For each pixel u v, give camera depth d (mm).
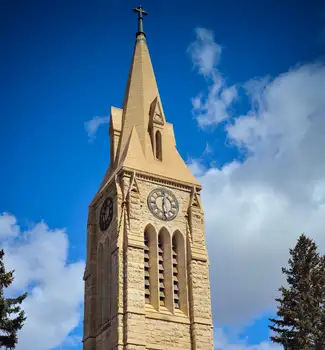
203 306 77188
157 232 80000
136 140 86938
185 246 80875
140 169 82562
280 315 69062
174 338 73938
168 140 90125
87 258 85875
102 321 78000
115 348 71000
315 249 71875
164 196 82812
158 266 78125
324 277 70188
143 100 92188
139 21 103375
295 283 70375
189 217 83062
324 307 68812
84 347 79375
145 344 71375
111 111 93188
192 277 78312
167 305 76875
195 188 85500
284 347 67438
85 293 83812
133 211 79000
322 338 66188
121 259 75812
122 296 73688
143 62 97375
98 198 87625
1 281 59188
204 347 74500
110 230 80938
